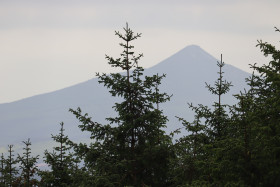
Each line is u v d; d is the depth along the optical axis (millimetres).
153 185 62125
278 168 46844
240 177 48156
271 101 50094
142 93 62438
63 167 71250
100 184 58156
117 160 61875
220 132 65438
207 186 53406
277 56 50438
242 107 51000
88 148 62406
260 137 49969
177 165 63344
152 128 61656
